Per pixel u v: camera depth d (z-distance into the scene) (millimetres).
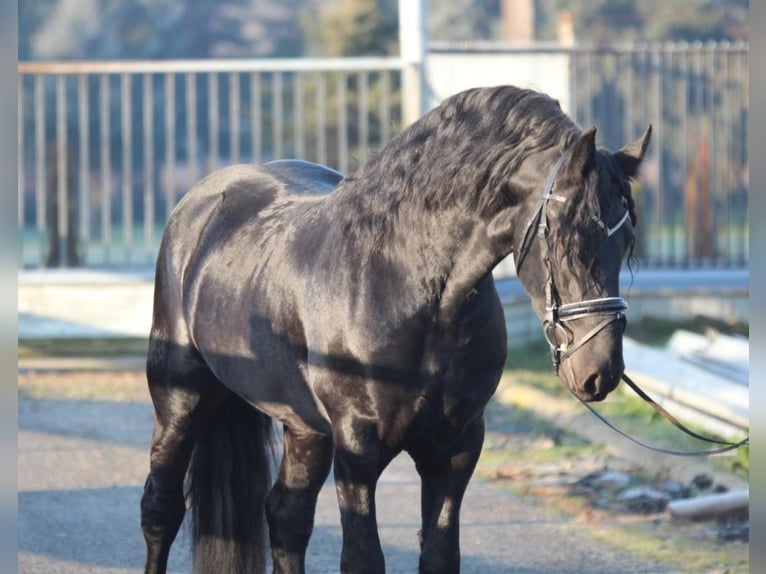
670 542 9992
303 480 8055
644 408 14539
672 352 16859
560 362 6238
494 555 9789
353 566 6852
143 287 19672
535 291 6355
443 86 19656
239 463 8672
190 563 9930
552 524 10656
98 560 9867
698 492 11391
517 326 19078
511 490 11820
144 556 9984
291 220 7879
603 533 10328
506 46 19844
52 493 11961
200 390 8625
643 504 11156
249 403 8461
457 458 7016
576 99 20078
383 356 6750
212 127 20438
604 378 6027
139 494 11945
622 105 23859
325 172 9125
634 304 19984
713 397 13531
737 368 15461
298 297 7305
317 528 10750
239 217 8500
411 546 10164
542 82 19984
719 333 18859
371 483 6910
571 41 21719
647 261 21922
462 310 6719
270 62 20062
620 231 6199
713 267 21531
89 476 12633
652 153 26172
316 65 20016
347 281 6934
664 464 12172
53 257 22234
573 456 13023
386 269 6801
